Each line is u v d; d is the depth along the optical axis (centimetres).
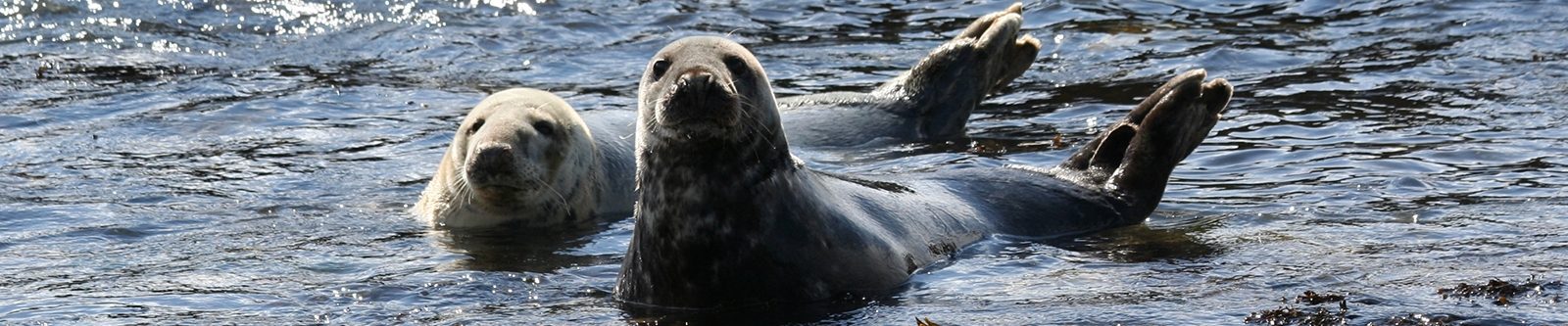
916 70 2303
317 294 1374
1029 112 2422
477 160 1733
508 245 1656
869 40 3059
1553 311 1131
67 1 3262
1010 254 1462
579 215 1850
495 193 1748
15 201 1880
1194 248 1478
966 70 2281
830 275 1268
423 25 3167
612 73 2817
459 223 1778
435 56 2947
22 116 2444
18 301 1369
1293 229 1555
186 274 1476
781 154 1257
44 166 2102
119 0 3291
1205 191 1809
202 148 2228
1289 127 2198
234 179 2028
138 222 1756
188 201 1891
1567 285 1211
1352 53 2775
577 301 1318
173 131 2342
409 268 1503
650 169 1248
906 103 2277
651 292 1274
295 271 1489
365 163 2139
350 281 1434
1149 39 2970
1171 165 1655
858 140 2203
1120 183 1648
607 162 1936
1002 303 1239
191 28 3139
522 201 1777
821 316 1213
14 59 2877
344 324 1251
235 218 1789
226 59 2912
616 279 1381
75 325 1267
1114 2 3300
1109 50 2889
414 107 2538
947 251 1445
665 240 1245
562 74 2809
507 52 2978
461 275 1448
